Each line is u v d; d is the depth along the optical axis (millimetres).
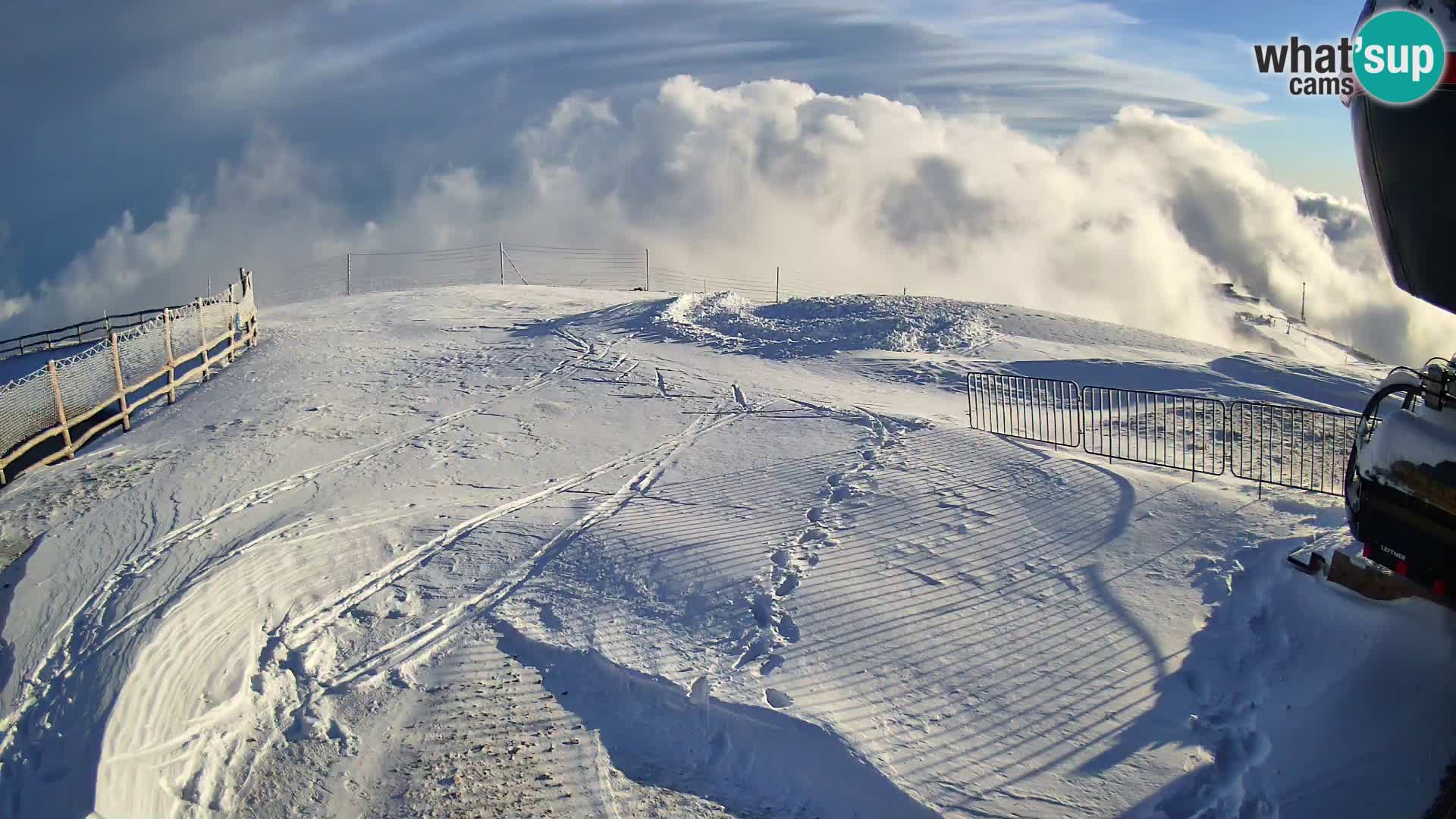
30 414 17297
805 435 16516
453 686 9461
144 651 9617
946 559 11055
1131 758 7594
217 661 9633
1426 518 7828
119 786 7848
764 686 8883
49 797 7773
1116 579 10203
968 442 15133
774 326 26188
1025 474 13359
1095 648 9047
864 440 15898
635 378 21641
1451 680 7695
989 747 7871
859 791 7613
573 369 22734
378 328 29234
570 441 17266
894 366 21844
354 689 9445
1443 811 6605
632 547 12086
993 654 9117
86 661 9703
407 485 15172
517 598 11078
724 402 19359
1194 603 9594
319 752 8570
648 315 27812
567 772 8180
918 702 8500
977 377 20547
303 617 10734
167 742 8445
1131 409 17453
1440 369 8242
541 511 13727
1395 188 8602
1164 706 8180
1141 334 24984
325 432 18297
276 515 13945
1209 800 7141
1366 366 21266
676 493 14148
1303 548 10094
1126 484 12492
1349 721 7570
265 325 30672
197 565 12070
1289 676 8281
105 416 20578
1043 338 24484
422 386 21797
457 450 16938
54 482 16234
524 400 20219
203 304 25266
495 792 7949
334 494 14781
